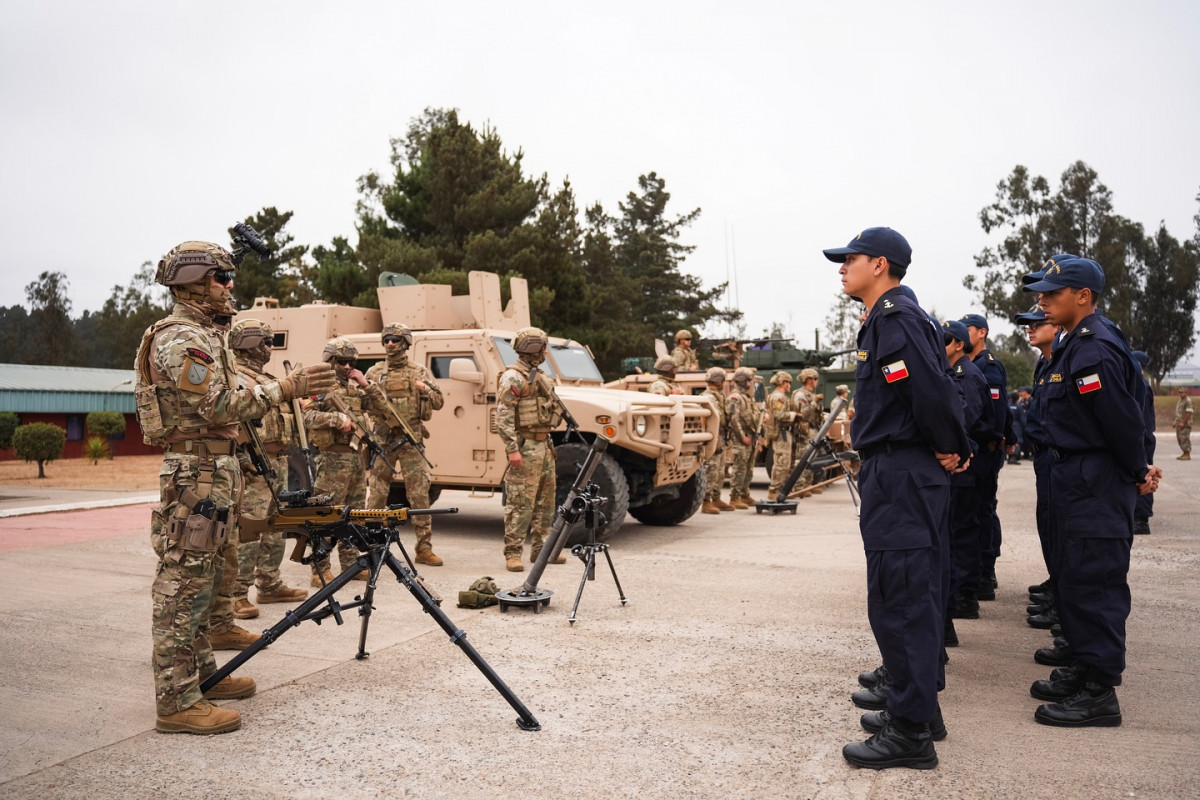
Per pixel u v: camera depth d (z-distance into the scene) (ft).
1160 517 37.86
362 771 11.43
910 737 11.57
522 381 25.26
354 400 24.67
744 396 42.73
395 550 29.53
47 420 92.58
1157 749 12.23
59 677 15.37
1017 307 198.59
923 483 11.84
